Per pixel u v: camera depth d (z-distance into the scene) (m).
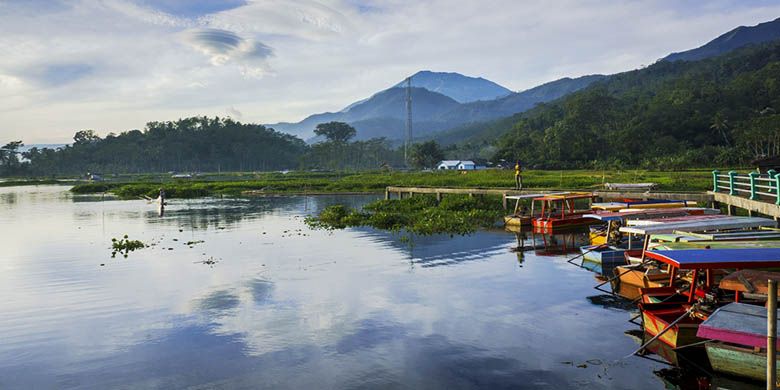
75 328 11.61
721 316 8.45
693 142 97.19
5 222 33.66
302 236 25.23
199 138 181.00
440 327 11.13
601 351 9.65
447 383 8.41
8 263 19.36
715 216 15.66
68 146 173.50
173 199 53.66
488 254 19.59
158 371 9.16
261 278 16.08
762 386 7.83
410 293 13.95
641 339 10.20
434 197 39.38
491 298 13.32
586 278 15.38
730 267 9.38
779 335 7.58
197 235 26.20
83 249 22.47
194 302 13.49
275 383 8.57
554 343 10.09
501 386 8.28
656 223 14.33
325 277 16.03
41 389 8.58
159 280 16.11
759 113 101.94
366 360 9.42
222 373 9.02
